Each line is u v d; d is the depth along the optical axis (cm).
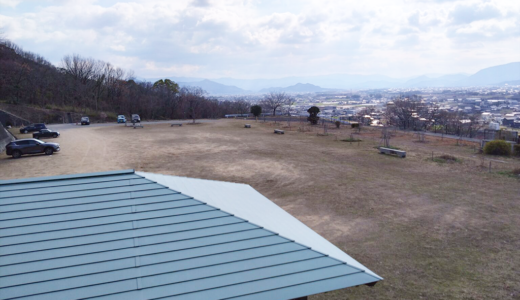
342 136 3966
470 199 1647
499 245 1162
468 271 1000
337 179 2050
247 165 2456
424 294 893
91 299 448
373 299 884
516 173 2061
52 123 6375
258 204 794
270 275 514
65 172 2234
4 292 450
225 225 623
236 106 9281
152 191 694
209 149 3166
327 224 1373
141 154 2911
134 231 580
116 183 706
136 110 7894
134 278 486
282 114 8988
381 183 1952
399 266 1036
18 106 6397
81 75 8594
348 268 548
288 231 654
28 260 504
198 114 8025
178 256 536
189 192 724
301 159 2658
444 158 2556
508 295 876
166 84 10256
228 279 500
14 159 2723
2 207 608
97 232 569
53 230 565
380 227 1334
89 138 4044
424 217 1429
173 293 467
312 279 514
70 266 499
